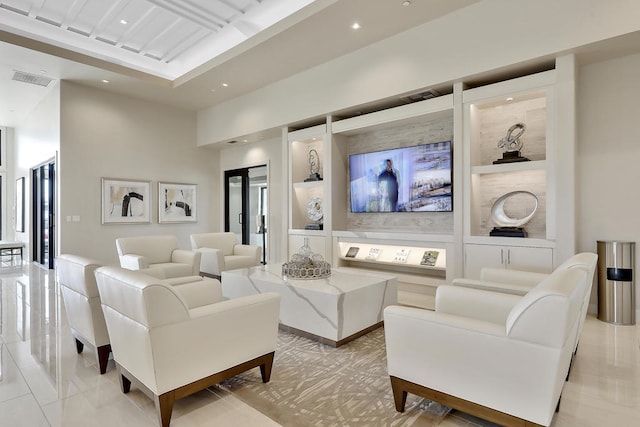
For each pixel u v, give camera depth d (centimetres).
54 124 642
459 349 175
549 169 371
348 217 608
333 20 434
